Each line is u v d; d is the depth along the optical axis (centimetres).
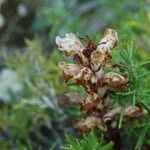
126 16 63
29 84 52
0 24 83
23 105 50
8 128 50
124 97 35
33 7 84
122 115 33
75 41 33
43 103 50
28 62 53
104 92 34
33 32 80
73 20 71
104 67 34
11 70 61
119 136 36
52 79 51
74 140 37
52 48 72
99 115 35
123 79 33
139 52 51
